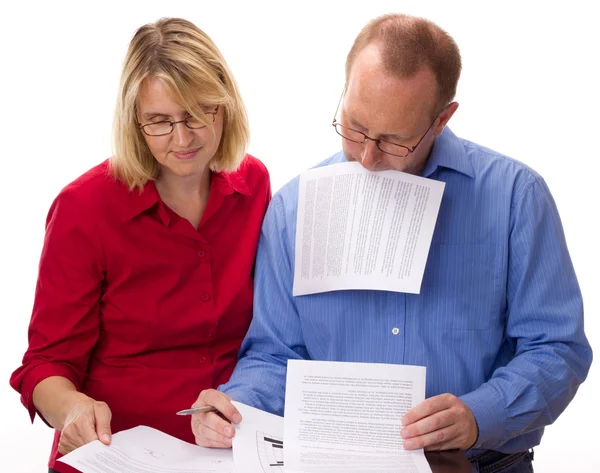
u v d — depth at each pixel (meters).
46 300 1.61
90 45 3.29
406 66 1.39
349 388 1.37
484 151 1.63
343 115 1.48
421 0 3.35
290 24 3.35
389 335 1.57
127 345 1.68
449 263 1.56
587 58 3.35
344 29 3.35
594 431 3.03
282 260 1.67
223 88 1.55
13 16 3.27
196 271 1.68
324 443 1.34
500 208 1.56
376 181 1.54
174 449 1.35
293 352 1.63
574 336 1.53
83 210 1.61
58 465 1.39
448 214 1.58
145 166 1.60
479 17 3.36
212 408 1.41
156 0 3.29
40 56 3.29
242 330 1.75
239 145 1.66
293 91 3.39
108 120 3.32
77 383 1.63
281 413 1.56
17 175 3.33
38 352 1.61
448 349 1.55
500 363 1.60
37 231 3.35
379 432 1.35
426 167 1.60
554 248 1.56
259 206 1.77
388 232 1.52
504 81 3.39
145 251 1.64
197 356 1.71
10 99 3.30
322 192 1.60
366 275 1.52
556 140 3.40
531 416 1.46
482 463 1.54
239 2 3.34
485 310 1.55
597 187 3.39
